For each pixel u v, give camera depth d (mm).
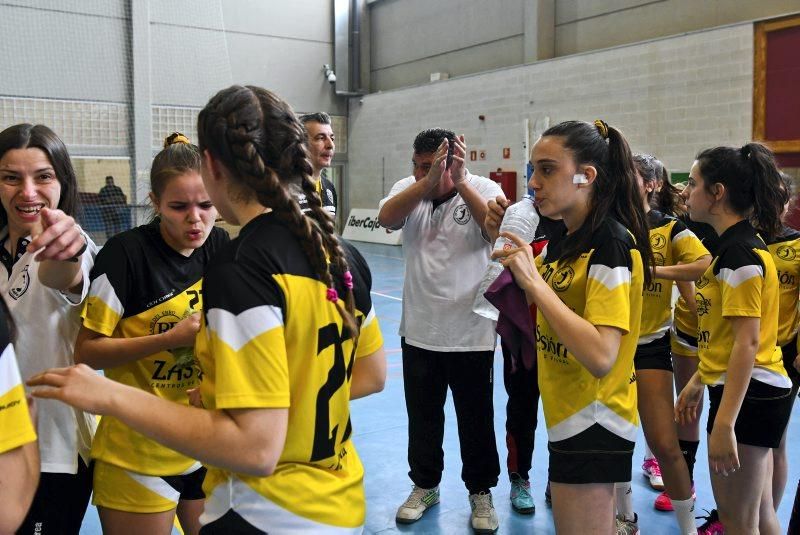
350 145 15078
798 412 4012
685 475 2350
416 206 2758
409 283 2844
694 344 2863
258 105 1090
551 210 1690
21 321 1562
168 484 1693
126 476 1646
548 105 10383
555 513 1732
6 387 1004
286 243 1075
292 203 1063
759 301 1943
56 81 11500
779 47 7496
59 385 971
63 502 1621
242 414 987
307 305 1071
